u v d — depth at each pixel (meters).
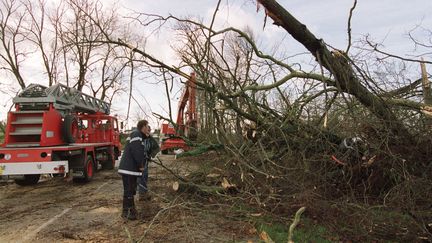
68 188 10.50
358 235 5.19
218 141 7.52
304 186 5.89
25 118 10.42
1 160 9.80
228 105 7.01
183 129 11.44
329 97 6.81
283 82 6.67
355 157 6.52
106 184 11.01
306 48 5.89
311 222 5.68
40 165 9.79
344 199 5.91
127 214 6.59
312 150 6.71
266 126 6.97
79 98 12.84
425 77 7.16
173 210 6.62
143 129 7.03
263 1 5.36
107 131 15.03
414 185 5.60
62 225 6.44
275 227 5.64
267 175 6.02
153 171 12.23
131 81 6.49
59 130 10.88
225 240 5.38
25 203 8.54
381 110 6.44
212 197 6.97
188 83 7.43
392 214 5.40
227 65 7.04
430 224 5.11
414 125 6.64
